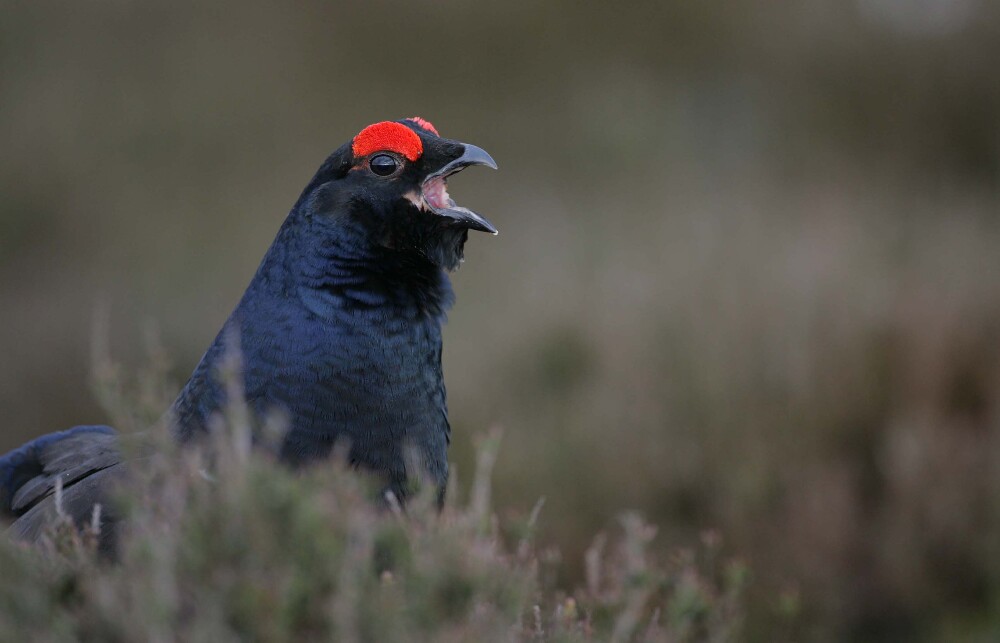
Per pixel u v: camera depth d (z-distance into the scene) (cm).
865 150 2594
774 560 1061
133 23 3098
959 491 1078
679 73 2905
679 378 1255
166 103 2916
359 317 667
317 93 2962
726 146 2619
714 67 2892
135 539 480
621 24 3000
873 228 1778
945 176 2420
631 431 1211
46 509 650
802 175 2423
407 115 2903
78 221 2597
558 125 2744
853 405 1174
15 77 2969
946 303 1251
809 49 2822
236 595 447
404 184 702
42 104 2891
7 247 2519
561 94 2861
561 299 1538
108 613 461
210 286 2270
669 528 1127
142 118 2884
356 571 470
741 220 1853
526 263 1894
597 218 2103
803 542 1069
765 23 2925
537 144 2711
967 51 2627
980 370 1166
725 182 2348
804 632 1034
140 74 2986
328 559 462
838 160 2520
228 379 555
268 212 2603
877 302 1290
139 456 621
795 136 2644
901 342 1198
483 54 2984
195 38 3072
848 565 1071
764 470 1124
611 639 567
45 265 2491
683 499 1161
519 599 512
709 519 1116
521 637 557
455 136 2830
